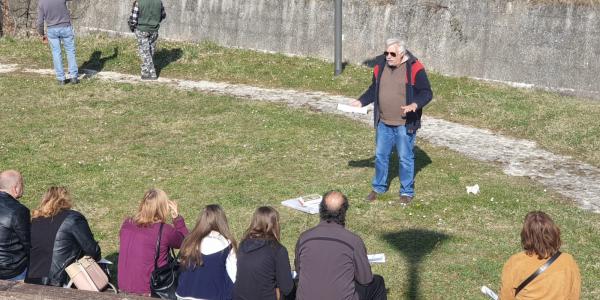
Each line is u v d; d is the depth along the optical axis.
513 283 5.45
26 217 6.59
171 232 6.68
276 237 5.99
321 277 5.65
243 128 12.37
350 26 15.69
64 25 14.55
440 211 9.16
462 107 13.32
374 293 6.31
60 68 14.72
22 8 18.38
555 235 5.36
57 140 11.84
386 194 9.65
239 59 16.27
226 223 6.29
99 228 8.90
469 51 14.48
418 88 8.91
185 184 10.13
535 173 10.52
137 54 16.81
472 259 7.93
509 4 13.97
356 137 11.91
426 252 8.12
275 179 10.25
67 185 10.15
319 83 14.92
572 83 13.59
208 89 14.69
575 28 13.43
